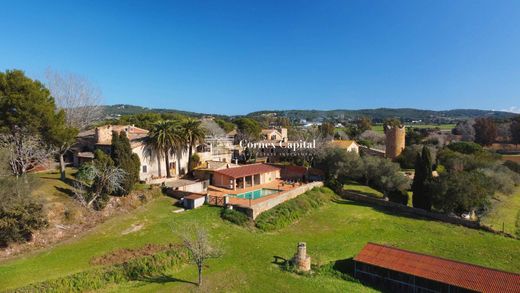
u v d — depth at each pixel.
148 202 47.66
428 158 55.78
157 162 59.88
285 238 41.00
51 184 43.97
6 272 27.45
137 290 27.25
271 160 90.56
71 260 30.20
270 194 55.38
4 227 30.86
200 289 27.78
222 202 47.09
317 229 45.47
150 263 30.66
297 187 57.69
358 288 30.22
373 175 64.25
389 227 47.25
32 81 43.62
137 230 37.84
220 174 60.56
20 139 41.81
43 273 27.55
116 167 44.72
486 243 42.12
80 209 40.06
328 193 61.97
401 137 93.56
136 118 115.81
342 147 79.00
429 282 29.19
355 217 51.16
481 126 137.25
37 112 41.72
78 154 59.72
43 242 33.72
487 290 26.36
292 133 120.25
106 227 38.25
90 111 71.31
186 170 65.81
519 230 47.59
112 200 44.00
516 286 26.31
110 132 64.00
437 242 42.16
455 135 157.62
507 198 65.50
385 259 31.86
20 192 33.44
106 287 27.58
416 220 50.78
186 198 46.88
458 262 30.17
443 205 52.31
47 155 43.97
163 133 57.25
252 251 35.91
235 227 41.62
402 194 59.62
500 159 91.88
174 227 38.66
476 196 50.72
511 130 139.12
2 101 40.03
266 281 29.88
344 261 35.50
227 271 31.28
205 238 29.58
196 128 62.91
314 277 31.48
